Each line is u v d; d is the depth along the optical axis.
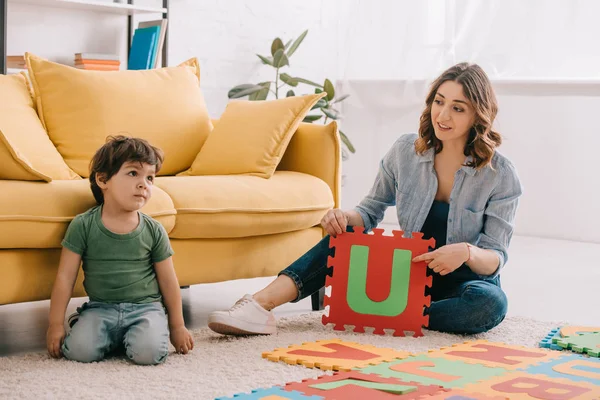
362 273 2.29
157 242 2.02
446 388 1.69
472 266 2.22
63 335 1.94
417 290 2.25
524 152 4.53
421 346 2.12
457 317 2.24
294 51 4.34
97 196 2.05
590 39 4.29
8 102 2.47
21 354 2.05
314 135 2.78
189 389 1.69
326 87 4.49
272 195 2.50
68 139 2.59
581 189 4.41
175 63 4.15
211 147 2.77
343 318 2.29
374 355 1.99
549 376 1.82
